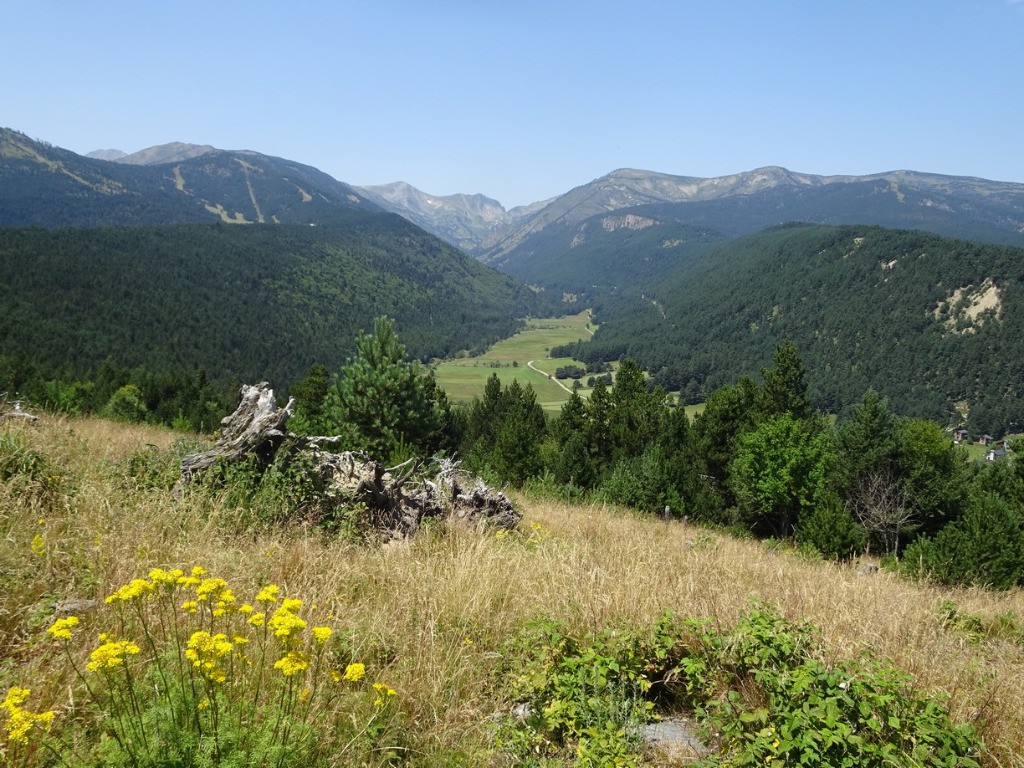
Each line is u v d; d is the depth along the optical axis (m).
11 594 3.58
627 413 39.66
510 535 8.04
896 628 4.50
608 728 3.12
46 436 7.66
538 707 3.40
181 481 6.26
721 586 5.30
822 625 4.29
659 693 3.70
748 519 29.22
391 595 4.43
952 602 6.97
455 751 2.96
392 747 2.78
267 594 2.82
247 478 6.40
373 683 3.22
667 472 26.08
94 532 4.54
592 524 10.69
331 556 5.12
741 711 3.13
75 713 2.63
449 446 25.80
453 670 3.58
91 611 3.45
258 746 2.32
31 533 4.39
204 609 3.52
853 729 2.83
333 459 7.20
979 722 3.33
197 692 2.55
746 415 35.47
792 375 36.53
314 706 2.77
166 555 4.46
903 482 26.47
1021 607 9.04
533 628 3.96
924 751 2.72
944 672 3.91
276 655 3.20
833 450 29.53
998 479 23.47
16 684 2.74
